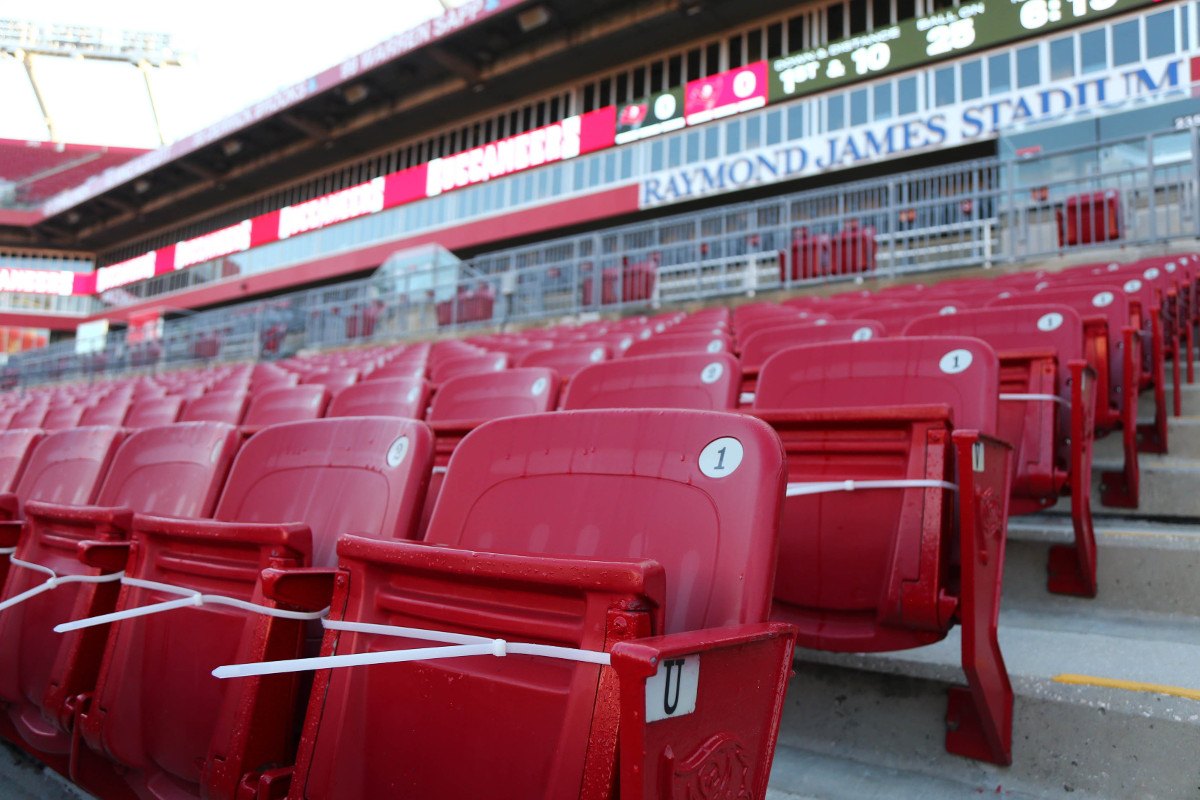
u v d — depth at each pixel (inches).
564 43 978.7
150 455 84.4
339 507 61.8
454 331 544.1
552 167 1049.5
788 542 73.7
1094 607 94.2
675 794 32.0
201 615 55.3
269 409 139.3
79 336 936.9
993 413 76.2
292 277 1360.7
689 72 955.3
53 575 66.9
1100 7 690.8
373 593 45.4
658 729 31.5
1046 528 99.1
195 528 56.9
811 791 65.8
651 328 268.5
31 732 71.6
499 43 1015.0
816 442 73.7
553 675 37.6
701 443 46.1
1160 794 61.3
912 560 64.8
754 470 42.9
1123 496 119.9
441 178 1172.5
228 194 1517.0
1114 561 94.1
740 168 866.1
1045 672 68.7
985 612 64.0
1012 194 366.6
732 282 439.2
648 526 45.8
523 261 530.6
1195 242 312.8
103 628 63.8
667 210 949.8
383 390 119.9
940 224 393.7
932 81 768.3
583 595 37.3
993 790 65.6
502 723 38.4
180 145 1378.0
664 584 36.0
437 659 42.0
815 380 87.2
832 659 75.9
